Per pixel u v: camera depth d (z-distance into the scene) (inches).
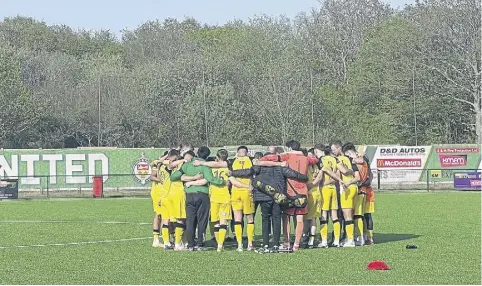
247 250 759.1
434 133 2519.7
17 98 2586.1
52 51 3580.2
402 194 1807.3
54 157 2052.2
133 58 3663.9
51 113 2741.1
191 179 751.7
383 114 2544.3
